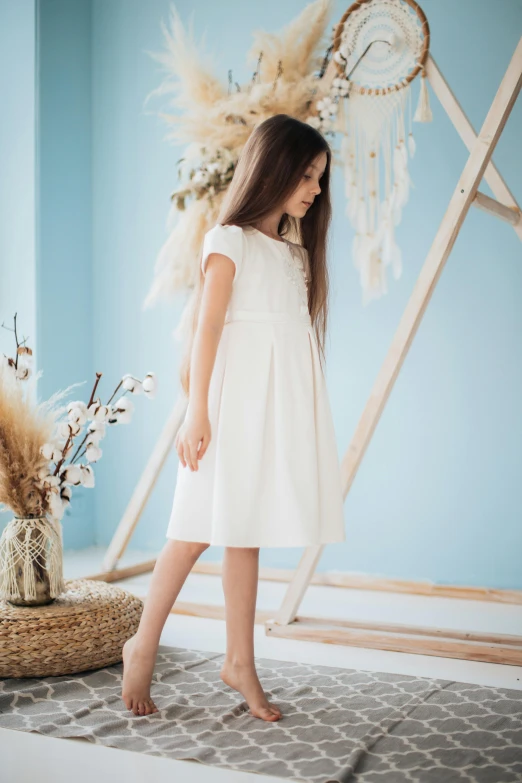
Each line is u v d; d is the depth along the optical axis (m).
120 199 3.13
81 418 1.76
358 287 2.75
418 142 2.66
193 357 1.42
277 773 1.22
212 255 1.46
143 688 1.47
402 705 1.52
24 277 2.93
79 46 3.11
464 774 1.22
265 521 1.41
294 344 1.48
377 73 2.61
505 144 2.55
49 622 1.67
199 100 2.97
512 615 2.31
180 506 1.44
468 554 2.60
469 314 2.60
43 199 2.94
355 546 2.75
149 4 3.07
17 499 1.74
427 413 2.66
